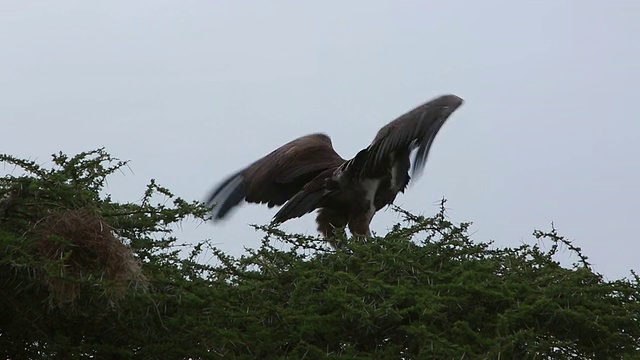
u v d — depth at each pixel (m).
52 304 13.27
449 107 18.14
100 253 13.17
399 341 15.09
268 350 14.71
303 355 14.63
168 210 14.68
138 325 14.20
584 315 14.95
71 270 13.06
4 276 13.16
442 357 13.98
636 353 15.42
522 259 16.92
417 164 17.91
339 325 14.97
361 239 17.22
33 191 13.59
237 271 15.78
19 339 14.07
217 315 14.60
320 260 16.23
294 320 14.84
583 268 16.23
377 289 15.13
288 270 16.05
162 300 13.99
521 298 15.48
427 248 16.23
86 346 13.77
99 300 13.45
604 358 15.20
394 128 18.22
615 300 16.17
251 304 15.43
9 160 13.80
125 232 14.57
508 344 14.12
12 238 12.91
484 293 15.16
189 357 14.39
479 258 16.84
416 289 15.19
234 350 14.77
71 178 14.36
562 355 15.15
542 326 15.14
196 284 14.52
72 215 13.32
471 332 14.56
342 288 15.17
